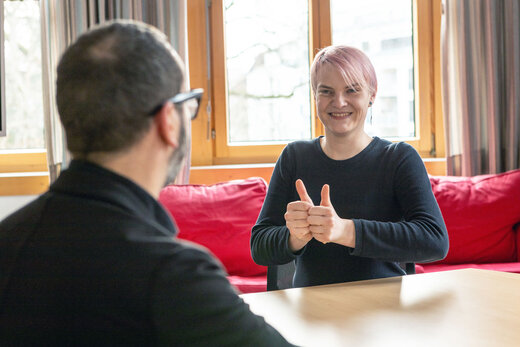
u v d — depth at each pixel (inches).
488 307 39.1
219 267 21.4
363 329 34.9
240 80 122.3
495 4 116.3
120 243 19.5
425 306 39.6
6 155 113.7
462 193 105.3
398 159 57.1
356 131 58.4
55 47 105.9
